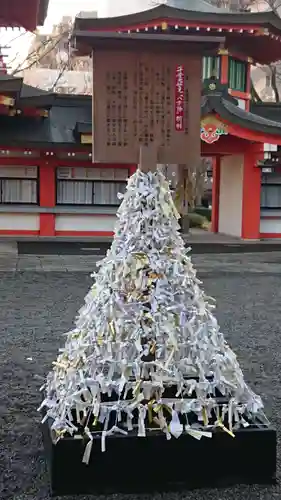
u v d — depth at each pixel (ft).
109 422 11.98
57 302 33.17
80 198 72.79
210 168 117.19
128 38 12.00
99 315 12.34
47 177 71.15
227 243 68.28
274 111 80.74
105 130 12.41
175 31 67.31
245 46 73.41
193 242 68.08
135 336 11.96
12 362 21.27
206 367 12.32
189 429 11.74
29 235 72.02
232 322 28.89
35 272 44.88
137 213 12.40
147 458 11.57
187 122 12.57
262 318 29.99
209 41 12.20
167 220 12.53
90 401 11.87
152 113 12.50
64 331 26.23
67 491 11.41
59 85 133.08
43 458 13.26
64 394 12.17
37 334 25.63
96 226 73.26
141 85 12.44
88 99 73.05
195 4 74.84
